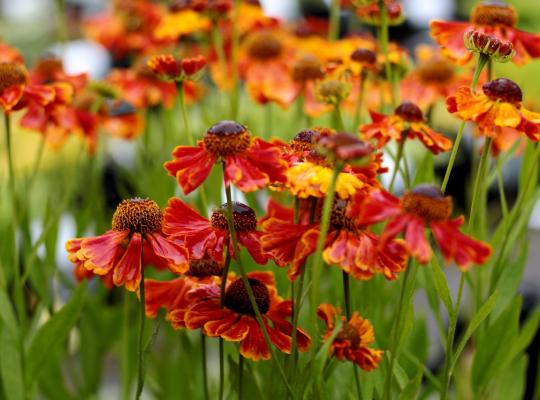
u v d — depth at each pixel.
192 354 1.04
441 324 1.01
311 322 0.79
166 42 1.43
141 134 1.36
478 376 1.01
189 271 0.90
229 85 1.29
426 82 1.19
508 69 1.76
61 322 0.99
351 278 0.97
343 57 1.12
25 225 1.09
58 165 1.55
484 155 0.87
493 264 1.02
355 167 0.83
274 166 0.81
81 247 0.84
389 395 0.83
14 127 1.70
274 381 0.91
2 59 1.13
